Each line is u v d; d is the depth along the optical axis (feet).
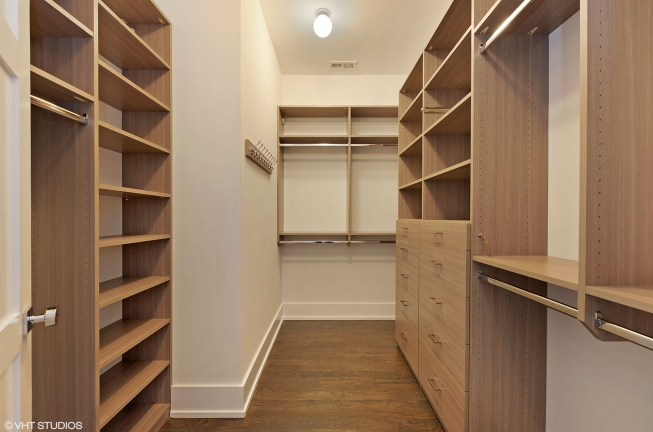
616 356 3.27
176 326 5.52
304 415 5.42
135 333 4.83
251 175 6.31
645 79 2.50
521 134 4.30
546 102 4.32
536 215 4.30
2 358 1.96
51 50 3.69
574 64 3.86
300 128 10.87
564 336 3.95
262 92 7.43
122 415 5.08
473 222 4.25
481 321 4.21
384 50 9.16
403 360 7.48
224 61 5.56
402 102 8.83
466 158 6.72
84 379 3.80
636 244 2.48
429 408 5.60
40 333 3.79
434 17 7.60
